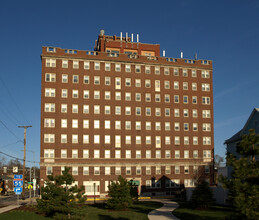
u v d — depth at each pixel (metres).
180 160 84.50
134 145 81.69
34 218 38.50
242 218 23.61
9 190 138.12
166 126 84.88
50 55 79.69
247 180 23.88
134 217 38.56
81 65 81.12
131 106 82.88
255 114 52.72
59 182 39.12
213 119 88.62
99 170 78.38
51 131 77.06
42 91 78.19
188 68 88.69
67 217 37.84
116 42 96.12
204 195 44.09
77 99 79.56
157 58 86.75
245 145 25.17
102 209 48.00
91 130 79.25
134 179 80.44
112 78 82.56
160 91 85.62
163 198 75.31
